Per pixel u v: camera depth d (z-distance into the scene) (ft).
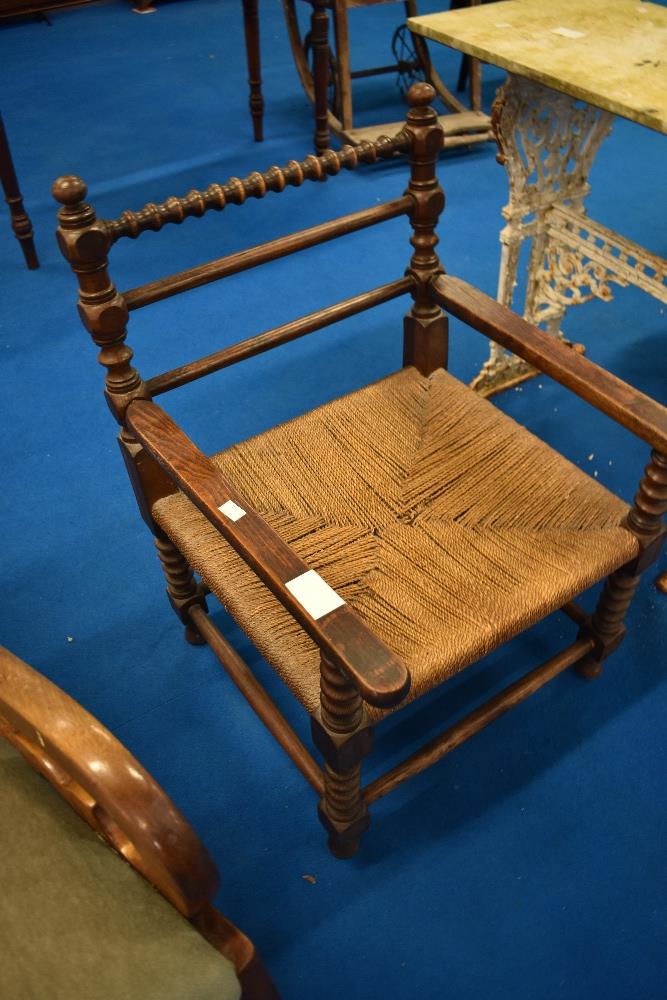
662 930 3.44
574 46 4.49
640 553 3.30
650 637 4.47
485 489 3.46
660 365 6.20
